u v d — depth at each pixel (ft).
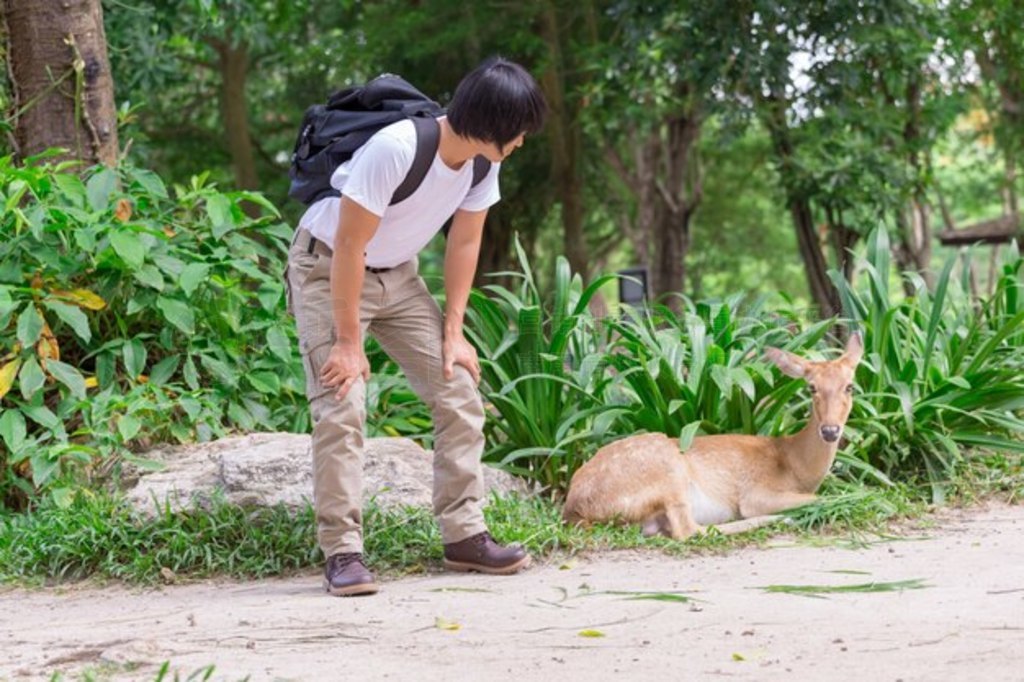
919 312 27.12
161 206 27.50
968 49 59.82
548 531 20.44
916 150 59.00
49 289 24.31
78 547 20.29
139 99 59.16
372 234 16.62
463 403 18.45
